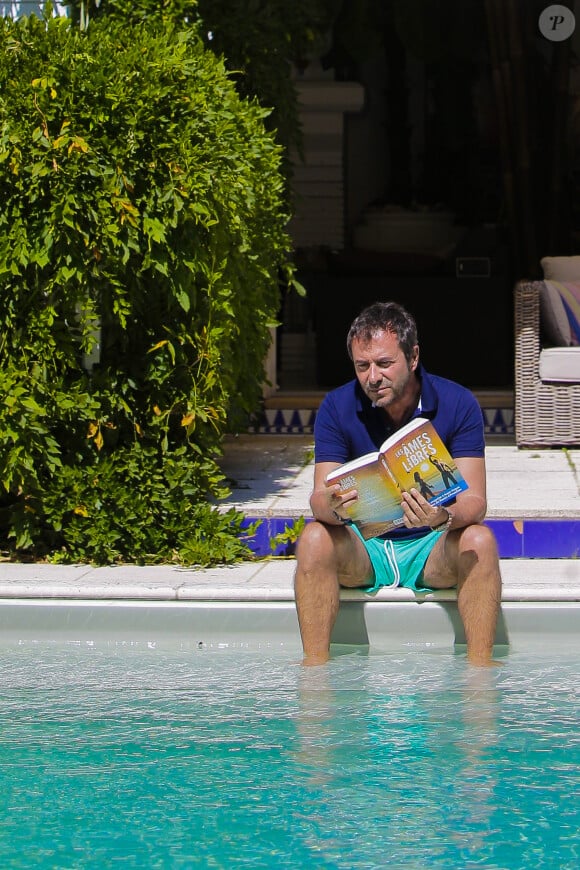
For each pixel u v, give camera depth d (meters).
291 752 3.85
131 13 8.11
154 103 6.02
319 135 16.08
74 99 5.96
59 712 4.32
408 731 4.04
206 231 6.37
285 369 13.64
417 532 5.24
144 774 3.65
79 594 5.54
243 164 6.68
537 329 9.20
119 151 5.98
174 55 6.29
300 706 4.37
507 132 14.06
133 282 6.26
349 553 5.07
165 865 2.96
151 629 5.45
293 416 10.77
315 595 4.93
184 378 6.46
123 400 6.31
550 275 10.16
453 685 4.61
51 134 5.96
